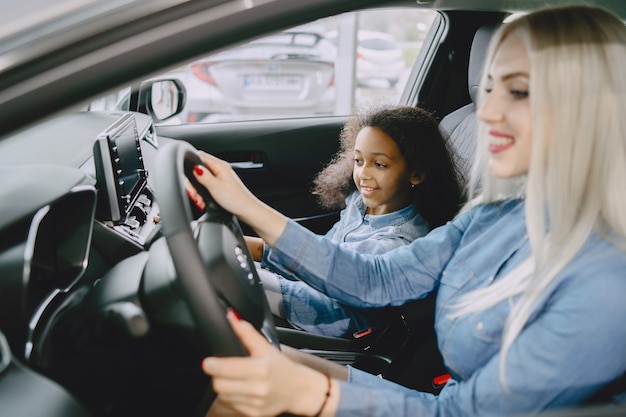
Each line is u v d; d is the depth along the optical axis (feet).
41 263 3.36
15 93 2.26
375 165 5.25
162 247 3.21
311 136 7.57
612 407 2.54
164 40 2.34
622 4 3.21
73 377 3.18
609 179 2.68
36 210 2.93
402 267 4.08
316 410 2.86
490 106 2.89
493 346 3.15
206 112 17.02
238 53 16.55
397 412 2.99
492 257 3.43
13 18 2.32
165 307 2.98
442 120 6.99
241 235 3.56
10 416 2.50
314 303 5.07
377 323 4.89
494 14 6.34
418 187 5.52
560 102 2.66
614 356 2.67
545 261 2.83
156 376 3.30
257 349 2.72
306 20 2.51
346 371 3.84
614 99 2.63
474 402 2.95
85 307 3.14
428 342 4.59
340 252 4.05
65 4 2.34
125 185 4.70
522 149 2.88
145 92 6.87
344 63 17.06
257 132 7.46
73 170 3.55
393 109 5.43
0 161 4.06
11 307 2.81
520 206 3.47
